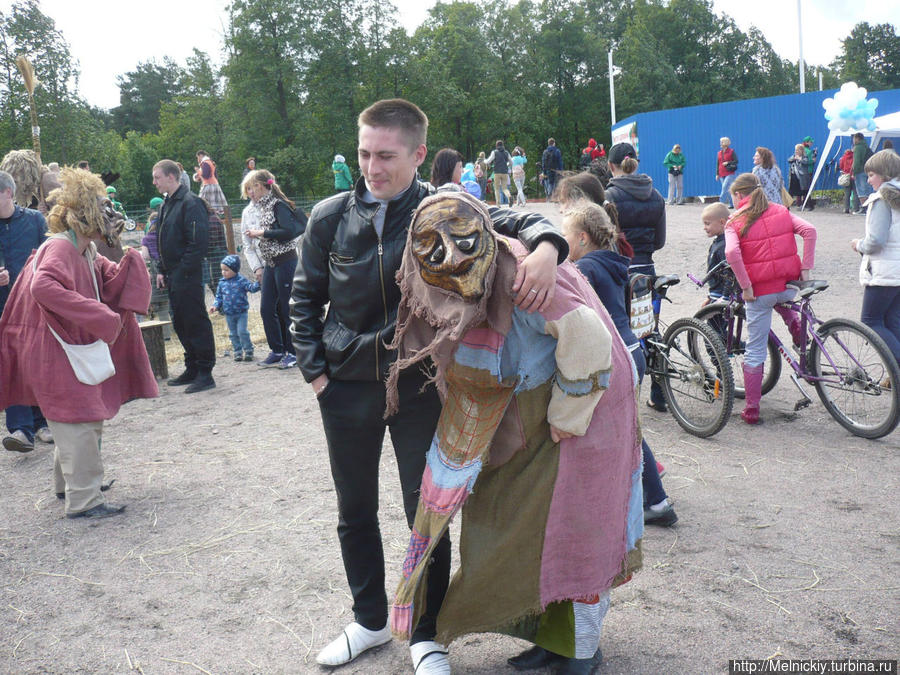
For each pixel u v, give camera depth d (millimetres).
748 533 3629
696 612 2980
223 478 4785
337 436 2584
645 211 5129
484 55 56656
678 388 5242
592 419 2285
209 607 3246
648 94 58594
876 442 4750
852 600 3002
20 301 4156
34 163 6570
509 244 2129
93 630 3105
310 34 48281
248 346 8242
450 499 2250
